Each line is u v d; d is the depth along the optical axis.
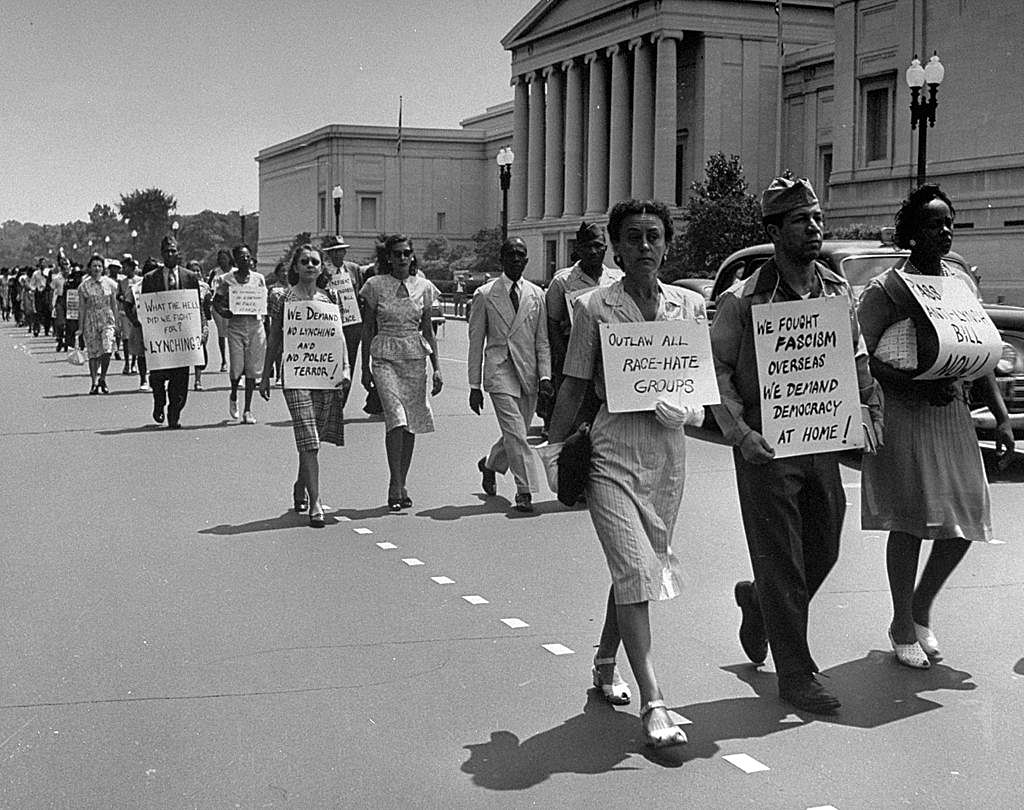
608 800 4.63
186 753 5.12
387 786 4.78
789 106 67.88
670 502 5.46
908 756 5.05
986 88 45.97
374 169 105.44
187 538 9.30
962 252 46.44
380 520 10.03
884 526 6.14
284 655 6.43
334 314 9.93
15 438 14.91
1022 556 8.71
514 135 83.12
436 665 6.27
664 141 66.25
